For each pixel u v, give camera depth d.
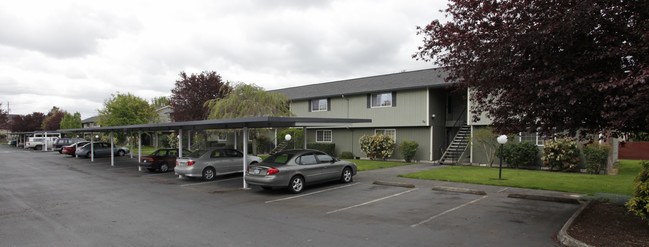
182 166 13.86
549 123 6.19
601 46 5.43
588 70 5.55
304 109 27.09
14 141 53.75
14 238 6.27
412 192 10.65
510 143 17.39
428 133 20.73
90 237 6.31
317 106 26.31
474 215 7.60
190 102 26.14
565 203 8.76
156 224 7.19
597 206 7.93
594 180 12.33
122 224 7.20
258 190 11.50
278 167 10.55
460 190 10.59
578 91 5.18
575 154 15.24
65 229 6.85
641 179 6.12
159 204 9.30
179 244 5.87
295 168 10.88
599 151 14.25
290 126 14.12
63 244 5.92
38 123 64.50
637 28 5.10
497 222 6.98
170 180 14.21
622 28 5.35
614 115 4.77
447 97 22.27
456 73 7.28
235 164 14.90
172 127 16.41
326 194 10.56
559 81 5.31
